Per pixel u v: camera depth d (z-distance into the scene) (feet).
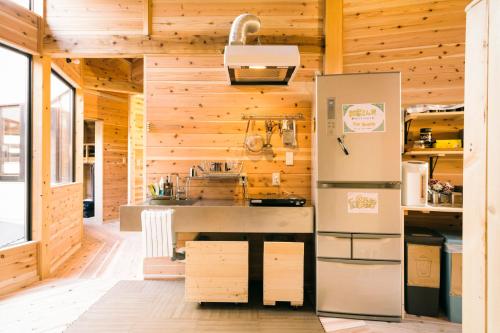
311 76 10.14
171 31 10.19
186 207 8.26
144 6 10.16
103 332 7.00
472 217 3.32
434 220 9.69
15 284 9.30
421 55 9.59
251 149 10.14
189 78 10.18
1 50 9.66
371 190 7.72
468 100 3.41
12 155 11.56
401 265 7.64
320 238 7.89
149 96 10.20
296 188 10.11
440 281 8.11
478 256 3.21
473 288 3.29
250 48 7.79
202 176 9.84
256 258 10.11
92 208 20.61
